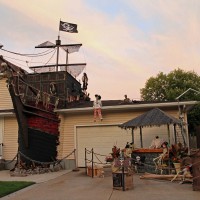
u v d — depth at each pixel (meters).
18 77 16.05
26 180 13.58
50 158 18.25
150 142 19.25
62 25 29.48
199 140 26.20
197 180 10.20
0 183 12.24
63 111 19.78
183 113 19.34
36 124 17.30
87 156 19.84
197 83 47.47
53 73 23.48
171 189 10.60
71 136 20.20
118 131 19.81
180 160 13.52
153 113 16.39
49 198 9.44
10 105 20.91
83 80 28.48
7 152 20.45
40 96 17.91
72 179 13.89
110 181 12.92
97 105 19.70
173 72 49.09
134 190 10.55
